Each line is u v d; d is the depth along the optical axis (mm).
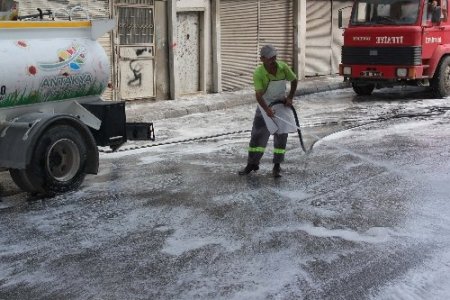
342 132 10898
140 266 5113
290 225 6055
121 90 14273
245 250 5426
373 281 4781
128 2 14039
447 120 11969
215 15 16062
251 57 17703
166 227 6035
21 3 11609
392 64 14578
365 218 6227
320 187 7395
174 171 8281
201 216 6355
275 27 18359
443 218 6188
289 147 9703
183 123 12312
